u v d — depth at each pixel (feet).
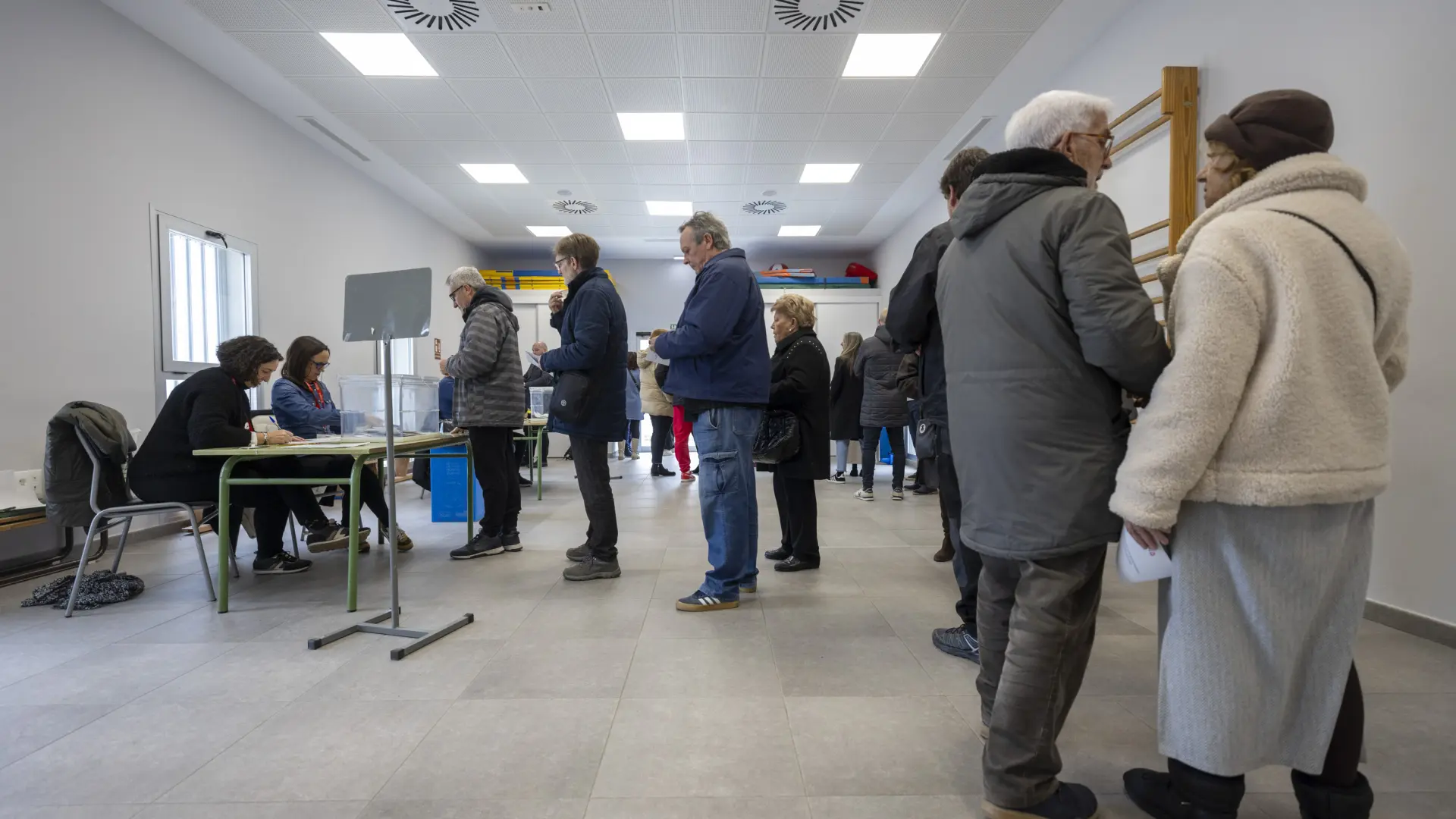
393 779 4.41
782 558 10.27
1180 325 3.17
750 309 7.64
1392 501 7.32
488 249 32.24
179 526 13.44
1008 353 3.65
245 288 16.10
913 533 12.37
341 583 9.24
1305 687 3.32
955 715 5.25
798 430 9.25
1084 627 3.73
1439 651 6.54
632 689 5.75
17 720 5.30
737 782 4.33
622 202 24.66
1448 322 6.80
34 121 11.05
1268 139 3.29
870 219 27.22
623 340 9.31
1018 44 13.62
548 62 14.35
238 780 4.41
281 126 17.39
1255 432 3.03
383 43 13.87
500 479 10.69
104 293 12.28
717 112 16.89
